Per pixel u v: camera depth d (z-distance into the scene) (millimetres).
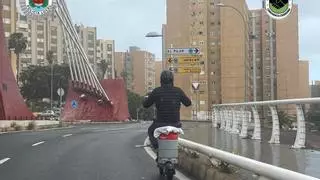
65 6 62375
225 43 78312
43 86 131625
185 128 27328
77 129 40781
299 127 11609
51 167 13938
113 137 28141
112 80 68000
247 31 68750
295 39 65312
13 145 21844
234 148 12609
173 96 10297
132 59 158500
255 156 10500
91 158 16391
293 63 65250
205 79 88250
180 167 13391
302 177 5414
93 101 65375
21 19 155625
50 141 24469
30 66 138375
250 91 71438
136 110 125688
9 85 43031
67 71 134500
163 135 9977
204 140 16016
